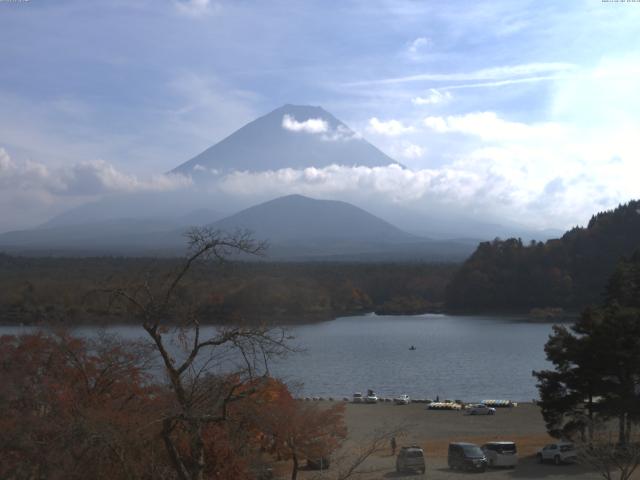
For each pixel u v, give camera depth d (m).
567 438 37.50
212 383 18.03
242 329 18.20
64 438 17.34
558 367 38.88
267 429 20.08
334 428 27.83
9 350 21.59
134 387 21.09
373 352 111.88
